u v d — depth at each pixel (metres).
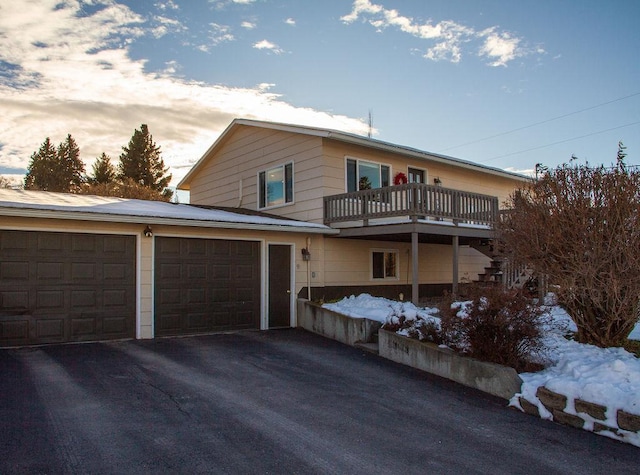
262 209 16.72
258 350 9.85
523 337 7.26
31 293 9.38
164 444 4.94
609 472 4.66
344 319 10.97
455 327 7.99
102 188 36.84
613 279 6.98
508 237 8.38
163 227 10.97
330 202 14.16
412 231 12.52
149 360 8.56
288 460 4.66
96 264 10.09
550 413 6.10
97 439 5.00
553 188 7.61
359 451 4.95
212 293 11.71
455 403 6.70
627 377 5.99
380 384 7.57
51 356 8.52
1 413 5.62
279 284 13.05
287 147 15.71
